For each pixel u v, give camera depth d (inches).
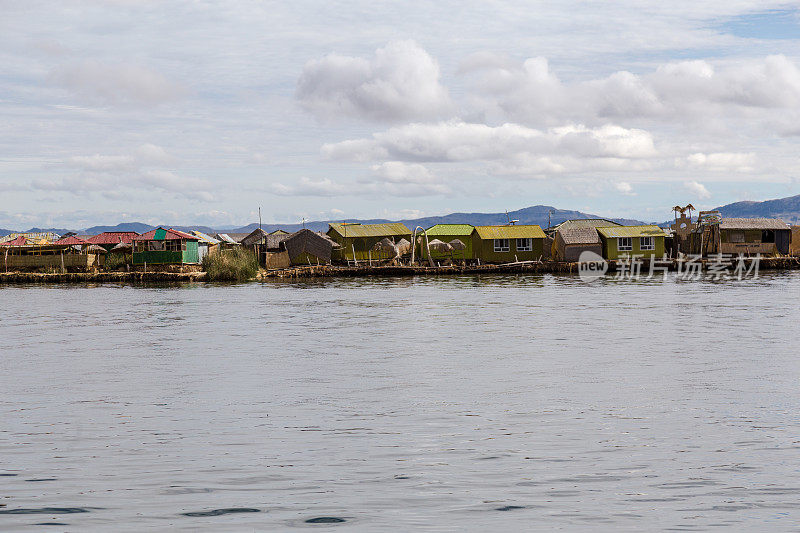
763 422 706.2
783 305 1936.5
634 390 861.2
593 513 478.3
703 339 1293.1
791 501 496.4
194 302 2235.5
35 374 1000.2
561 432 677.3
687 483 534.6
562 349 1195.3
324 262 3875.5
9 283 3353.8
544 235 3988.7
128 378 966.4
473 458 599.8
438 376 965.2
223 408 789.2
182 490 527.5
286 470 572.7
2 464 592.4
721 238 3973.9
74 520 470.9
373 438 663.1
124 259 3627.0
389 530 452.4
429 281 3316.9
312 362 1089.4
